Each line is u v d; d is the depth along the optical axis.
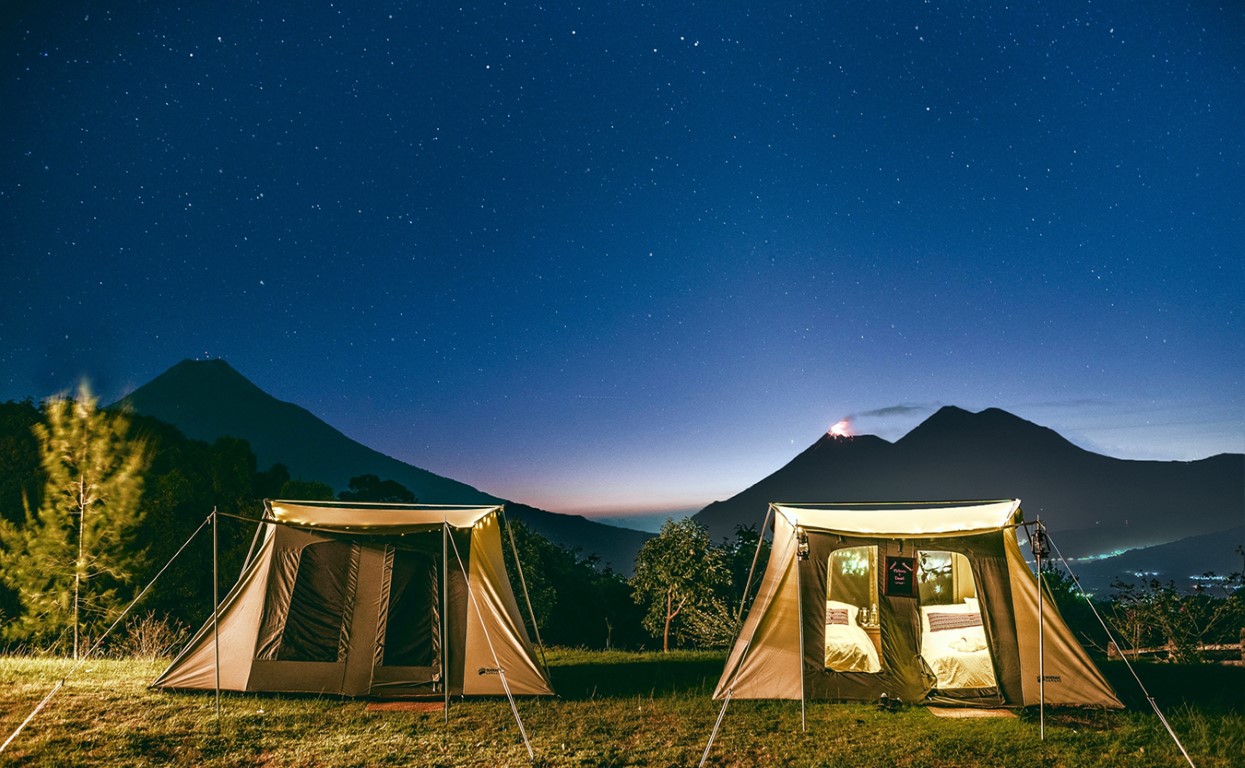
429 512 10.35
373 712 8.50
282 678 9.18
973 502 9.81
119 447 19.67
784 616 9.30
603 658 13.06
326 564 9.56
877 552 9.27
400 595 9.52
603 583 31.52
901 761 6.91
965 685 8.88
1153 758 6.90
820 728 7.97
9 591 19.62
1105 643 17.97
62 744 7.03
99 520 18.83
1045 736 7.59
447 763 6.84
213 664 9.24
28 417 23.38
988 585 9.04
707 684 10.21
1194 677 10.65
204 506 23.52
